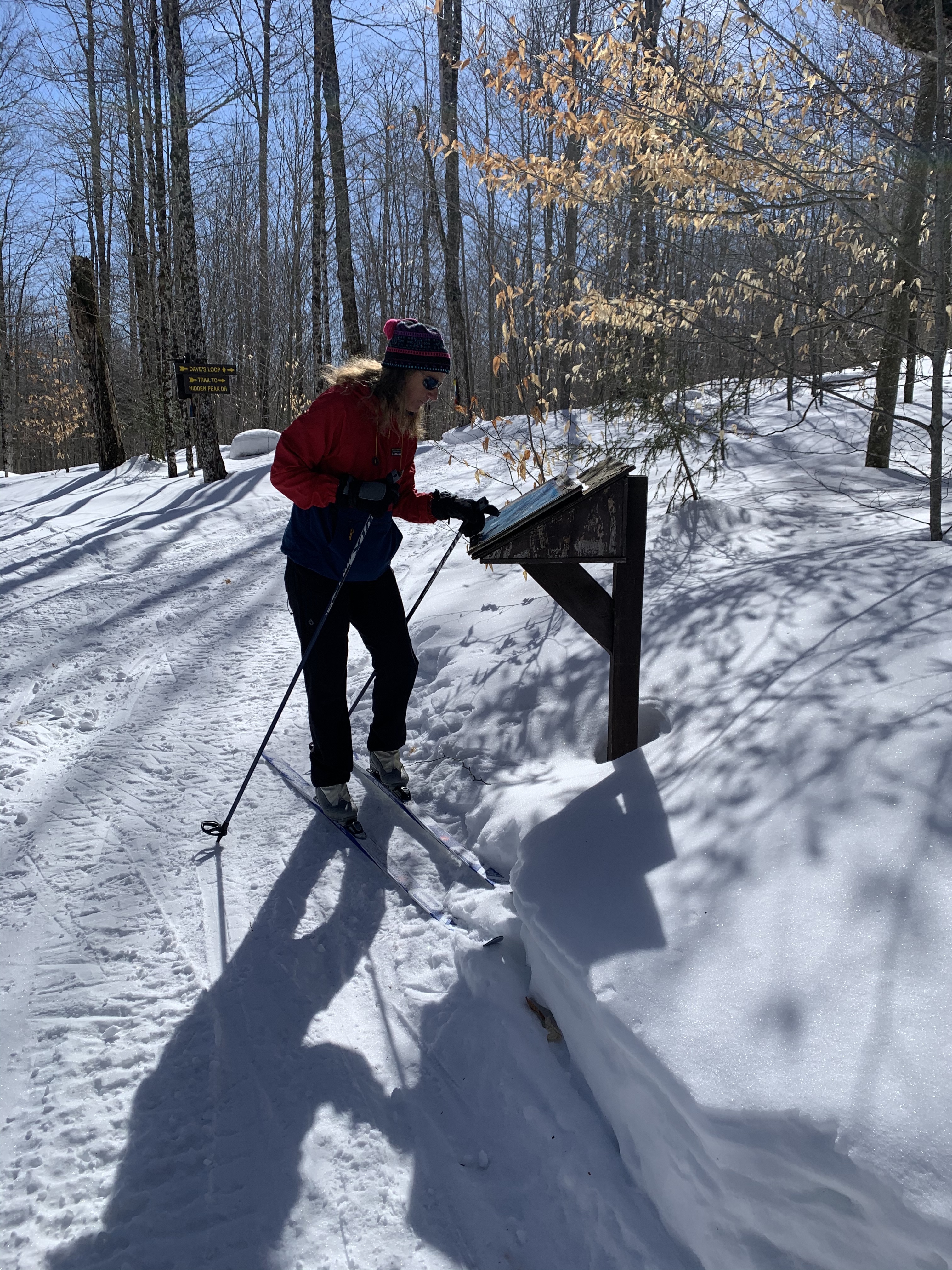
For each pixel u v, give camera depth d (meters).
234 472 12.33
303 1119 1.80
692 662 2.97
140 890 2.64
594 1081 1.73
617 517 2.40
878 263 4.60
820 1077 1.29
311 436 2.60
